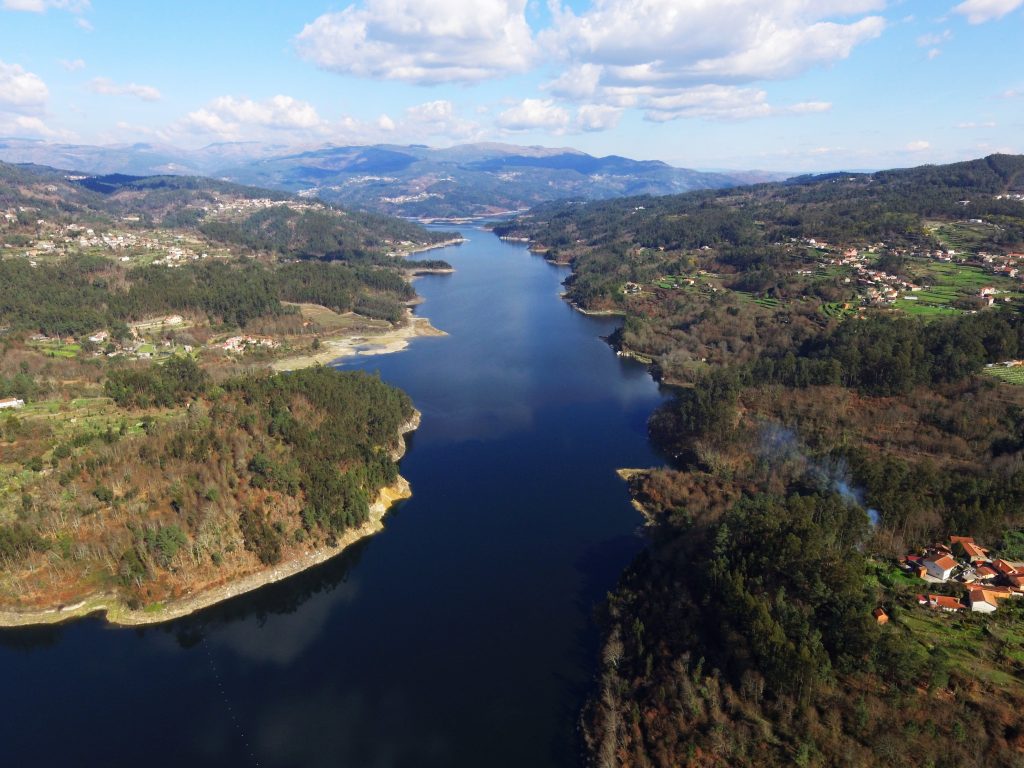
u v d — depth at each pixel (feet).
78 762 263.70
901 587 301.02
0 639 333.21
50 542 368.48
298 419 507.30
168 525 379.55
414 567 397.19
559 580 383.24
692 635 297.12
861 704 237.04
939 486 392.06
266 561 383.86
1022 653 252.21
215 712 288.92
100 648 329.52
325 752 268.21
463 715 286.05
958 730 218.59
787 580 297.74
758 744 240.12
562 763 261.85
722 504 429.38
